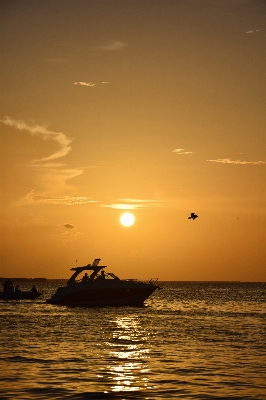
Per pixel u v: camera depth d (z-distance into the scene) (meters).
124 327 56.34
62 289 82.31
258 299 139.50
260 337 47.97
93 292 81.25
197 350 39.66
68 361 34.38
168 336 48.44
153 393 25.98
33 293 104.12
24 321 62.47
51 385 27.45
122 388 26.92
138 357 36.16
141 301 82.75
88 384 27.73
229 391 26.44
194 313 80.00
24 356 36.25
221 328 56.28
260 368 32.38
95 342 43.94
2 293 102.94
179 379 29.09
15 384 27.66
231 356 36.91
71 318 66.81
